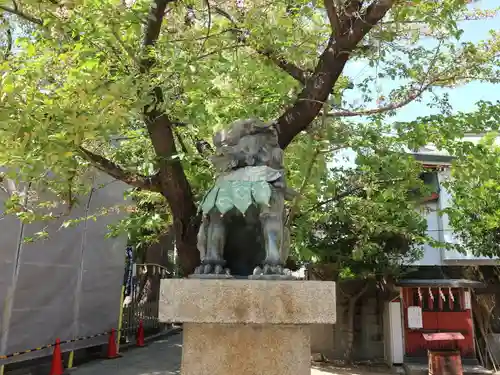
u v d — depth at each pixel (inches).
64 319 424.8
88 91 169.0
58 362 396.2
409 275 574.2
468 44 259.6
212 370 141.1
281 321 133.4
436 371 441.7
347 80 296.4
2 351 354.3
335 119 265.9
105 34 188.1
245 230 165.2
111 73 212.4
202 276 145.3
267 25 221.5
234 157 175.5
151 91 195.9
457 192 360.2
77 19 183.0
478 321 548.4
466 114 262.8
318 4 260.8
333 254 492.7
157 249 812.0
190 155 257.4
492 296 554.9
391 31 232.1
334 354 570.6
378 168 272.8
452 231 526.3
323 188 317.7
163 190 247.9
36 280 391.9
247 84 263.9
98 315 475.8
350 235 487.2
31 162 182.2
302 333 144.4
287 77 258.4
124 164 283.0
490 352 526.6
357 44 250.8
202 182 272.5
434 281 530.9
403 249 507.8
